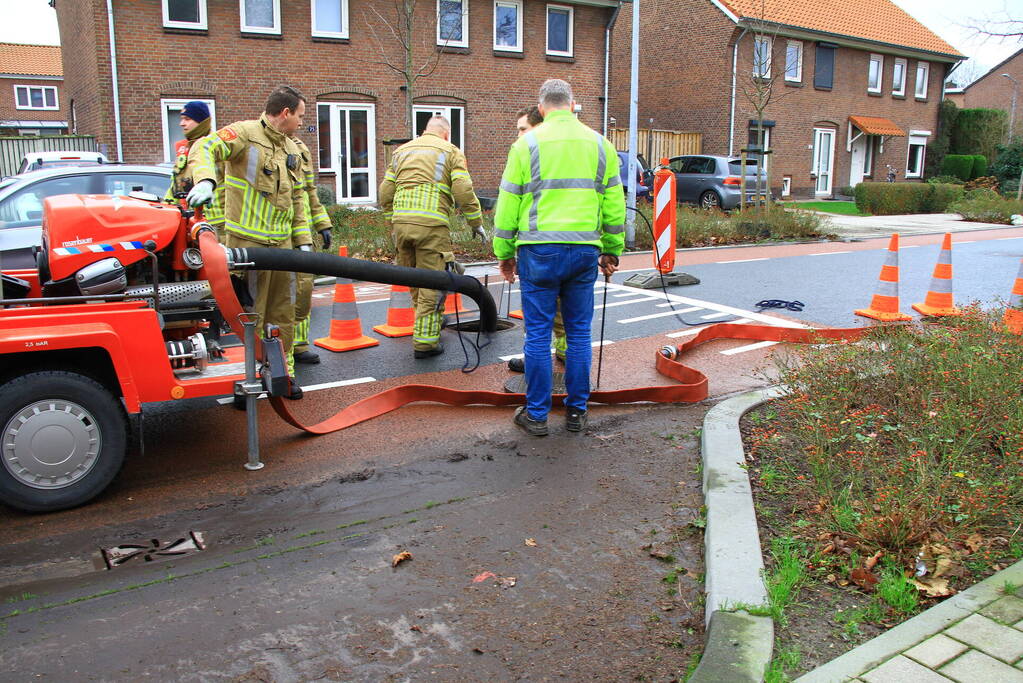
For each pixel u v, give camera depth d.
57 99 51.34
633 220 14.66
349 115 20.45
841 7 32.00
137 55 17.56
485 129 22.33
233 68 18.61
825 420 4.39
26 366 4.02
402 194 6.81
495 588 3.30
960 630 2.73
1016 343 5.16
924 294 10.12
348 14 19.78
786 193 30.48
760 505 3.80
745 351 7.24
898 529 3.34
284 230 5.70
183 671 2.79
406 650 2.90
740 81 27.91
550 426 5.27
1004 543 3.41
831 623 2.88
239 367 4.61
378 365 6.92
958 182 33.09
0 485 3.88
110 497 4.23
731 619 2.83
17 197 8.11
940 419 4.23
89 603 3.21
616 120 31.88
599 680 2.72
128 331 4.08
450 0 21.23
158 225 4.65
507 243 4.86
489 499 4.16
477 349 7.10
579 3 23.05
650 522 3.87
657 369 6.68
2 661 2.84
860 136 32.94
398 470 4.56
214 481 4.44
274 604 3.20
